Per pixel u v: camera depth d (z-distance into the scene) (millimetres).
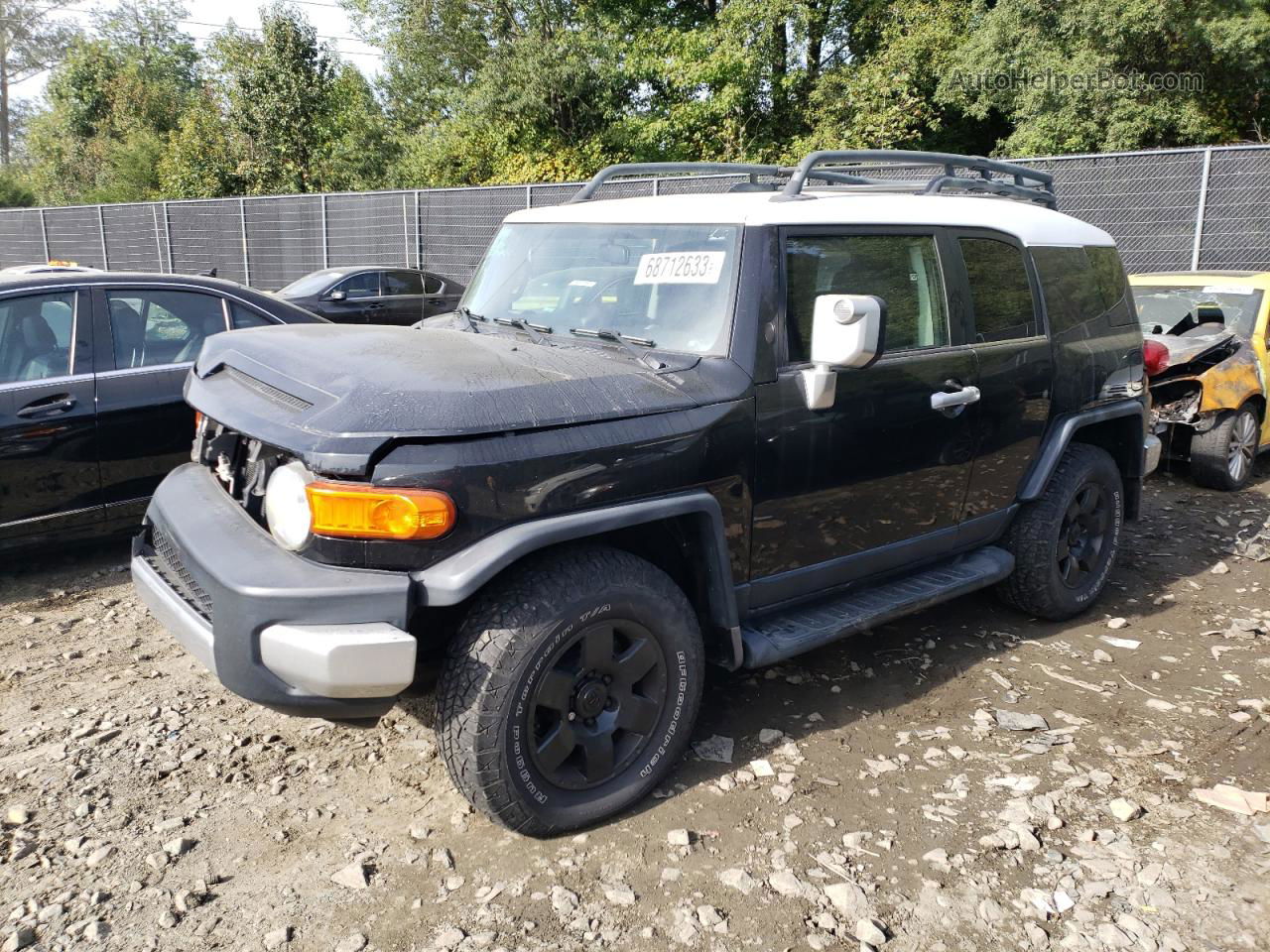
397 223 18531
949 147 23047
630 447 2838
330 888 2670
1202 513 6598
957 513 3951
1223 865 2771
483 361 2941
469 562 2547
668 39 22109
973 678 4004
